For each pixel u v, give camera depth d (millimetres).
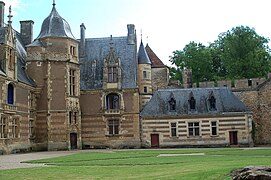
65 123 43875
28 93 41875
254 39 68938
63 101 44062
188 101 48406
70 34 46375
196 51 73562
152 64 60500
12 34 38656
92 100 48812
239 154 26344
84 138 48094
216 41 79500
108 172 15977
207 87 51531
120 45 51375
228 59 69375
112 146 47781
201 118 47438
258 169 11812
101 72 49719
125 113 48281
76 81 46094
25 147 40344
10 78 37438
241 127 46750
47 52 44312
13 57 38594
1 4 43562
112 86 48625
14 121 38562
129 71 49438
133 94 48531
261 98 50469
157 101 49062
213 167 14883
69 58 44906
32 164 21906
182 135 47469
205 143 46969
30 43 49031
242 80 53812
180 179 12273
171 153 30938
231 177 12242
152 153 31391
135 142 47750
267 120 49906
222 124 47031
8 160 25906
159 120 48000
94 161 22891
